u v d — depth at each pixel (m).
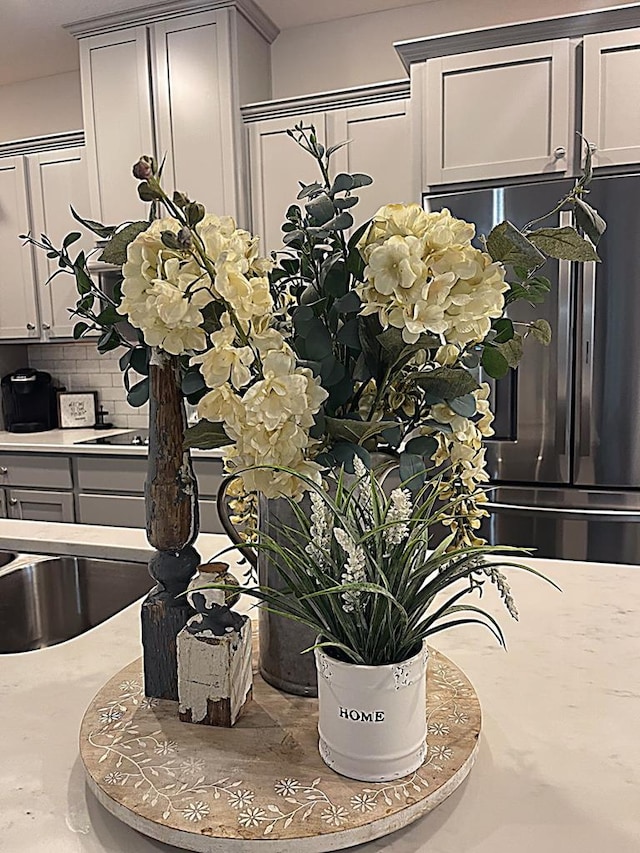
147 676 0.82
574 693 0.85
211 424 0.74
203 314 0.69
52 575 1.54
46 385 3.72
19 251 3.53
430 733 0.72
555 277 2.35
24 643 1.49
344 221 0.72
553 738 0.76
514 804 0.65
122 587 1.52
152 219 0.75
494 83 2.46
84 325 0.86
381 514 0.66
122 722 0.76
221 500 0.89
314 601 0.65
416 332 0.64
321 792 0.63
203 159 3.06
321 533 0.64
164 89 3.08
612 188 2.30
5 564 1.52
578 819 0.62
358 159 2.88
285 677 0.83
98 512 3.10
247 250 0.71
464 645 1.00
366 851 0.59
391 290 0.64
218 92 3.00
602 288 2.33
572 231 0.73
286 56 3.26
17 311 3.58
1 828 0.63
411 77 2.57
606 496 2.39
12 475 3.24
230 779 0.65
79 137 3.34
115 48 3.13
